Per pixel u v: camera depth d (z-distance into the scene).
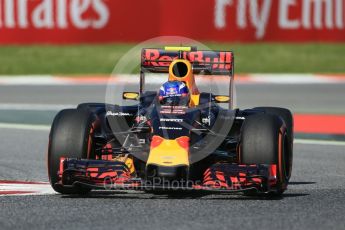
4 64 92.38
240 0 93.94
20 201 27.44
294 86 81.56
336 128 53.16
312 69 93.62
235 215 24.98
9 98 70.31
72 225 23.45
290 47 103.19
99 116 30.98
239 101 69.12
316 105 67.06
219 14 93.75
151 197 28.25
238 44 99.06
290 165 31.44
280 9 95.12
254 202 27.44
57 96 71.81
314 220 24.44
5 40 89.88
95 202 27.17
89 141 28.53
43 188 30.61
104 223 23.70
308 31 95.81
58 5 90.88
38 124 54.06
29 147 43.44
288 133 32.38
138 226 23.28
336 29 96.38
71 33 91.31
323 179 34.00
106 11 91.94
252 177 26.80
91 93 74.12
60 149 28.06
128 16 92.44
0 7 89.50
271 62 95.81
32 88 78.25
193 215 24.91
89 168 27.39
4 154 40.75
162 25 92.88
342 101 70.19
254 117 29.08
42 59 95.38
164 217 24.58
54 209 25.89
